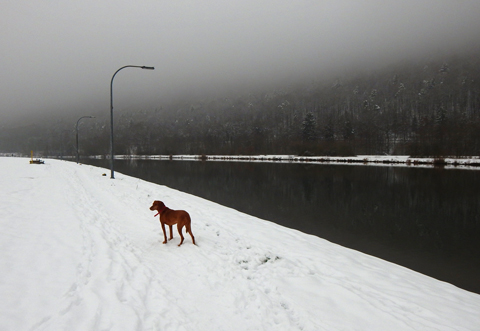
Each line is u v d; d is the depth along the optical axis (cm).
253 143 10562
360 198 2162
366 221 1480
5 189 1172
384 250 1046
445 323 409
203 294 441
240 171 4512
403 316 419
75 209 903
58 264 476
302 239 840
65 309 350
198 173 4091
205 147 11619
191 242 680
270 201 1983
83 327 317
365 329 378
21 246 533
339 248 798
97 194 1281
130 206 1073
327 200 2062
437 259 961
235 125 13500
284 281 514
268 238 796
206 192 2328
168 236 726
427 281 604
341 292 481
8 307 339
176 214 655
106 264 500
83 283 424
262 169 4931
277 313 407
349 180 3294
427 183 3023
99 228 718
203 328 354
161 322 351
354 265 641
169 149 11925
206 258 582
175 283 469
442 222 1484
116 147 12875
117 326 327
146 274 485
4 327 301
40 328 307
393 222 1470
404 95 15475
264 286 490
